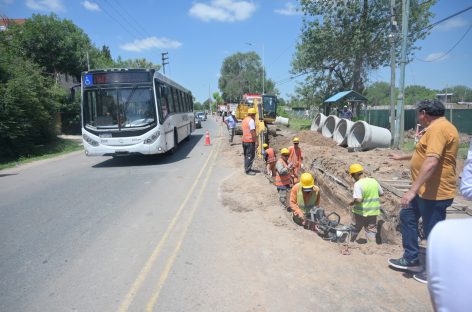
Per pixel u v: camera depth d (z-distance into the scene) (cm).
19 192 899
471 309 142
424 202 374
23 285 409
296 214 636
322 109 3238
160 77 1310
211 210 679
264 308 345
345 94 2219
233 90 9162
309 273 413
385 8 2464
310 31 2630
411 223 398
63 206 741
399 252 473
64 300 374
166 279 411
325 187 907
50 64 3138
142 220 632
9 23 3000
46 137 2220
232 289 383
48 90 2258
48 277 426
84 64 3312
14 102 1781
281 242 510
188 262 454
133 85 1187
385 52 2627
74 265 457
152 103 1191
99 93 1181
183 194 809
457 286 146
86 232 578
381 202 683
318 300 355
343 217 762
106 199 787
